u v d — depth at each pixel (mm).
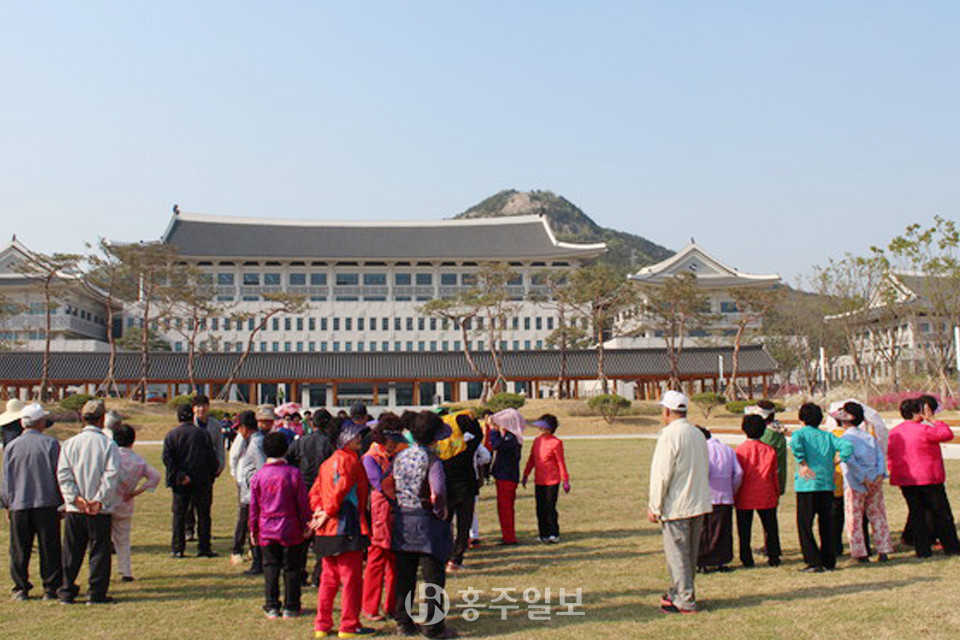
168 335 79875
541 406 50469
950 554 10109
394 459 7727
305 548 8422
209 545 11586
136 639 7367
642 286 57031
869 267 46781
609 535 12516
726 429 38188
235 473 11102
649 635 7086
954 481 16781
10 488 9047
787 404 48531
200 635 7508
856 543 9812
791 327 72812
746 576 9383
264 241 86250
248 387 72062
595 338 65250
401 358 59812
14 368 55969
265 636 7496
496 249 87688
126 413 45031
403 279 86438
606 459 25734
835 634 6879
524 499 17469
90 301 81375
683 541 7863
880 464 9867
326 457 10117
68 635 7512
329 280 84750
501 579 9609
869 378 50156
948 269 40375
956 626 6953
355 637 7426
